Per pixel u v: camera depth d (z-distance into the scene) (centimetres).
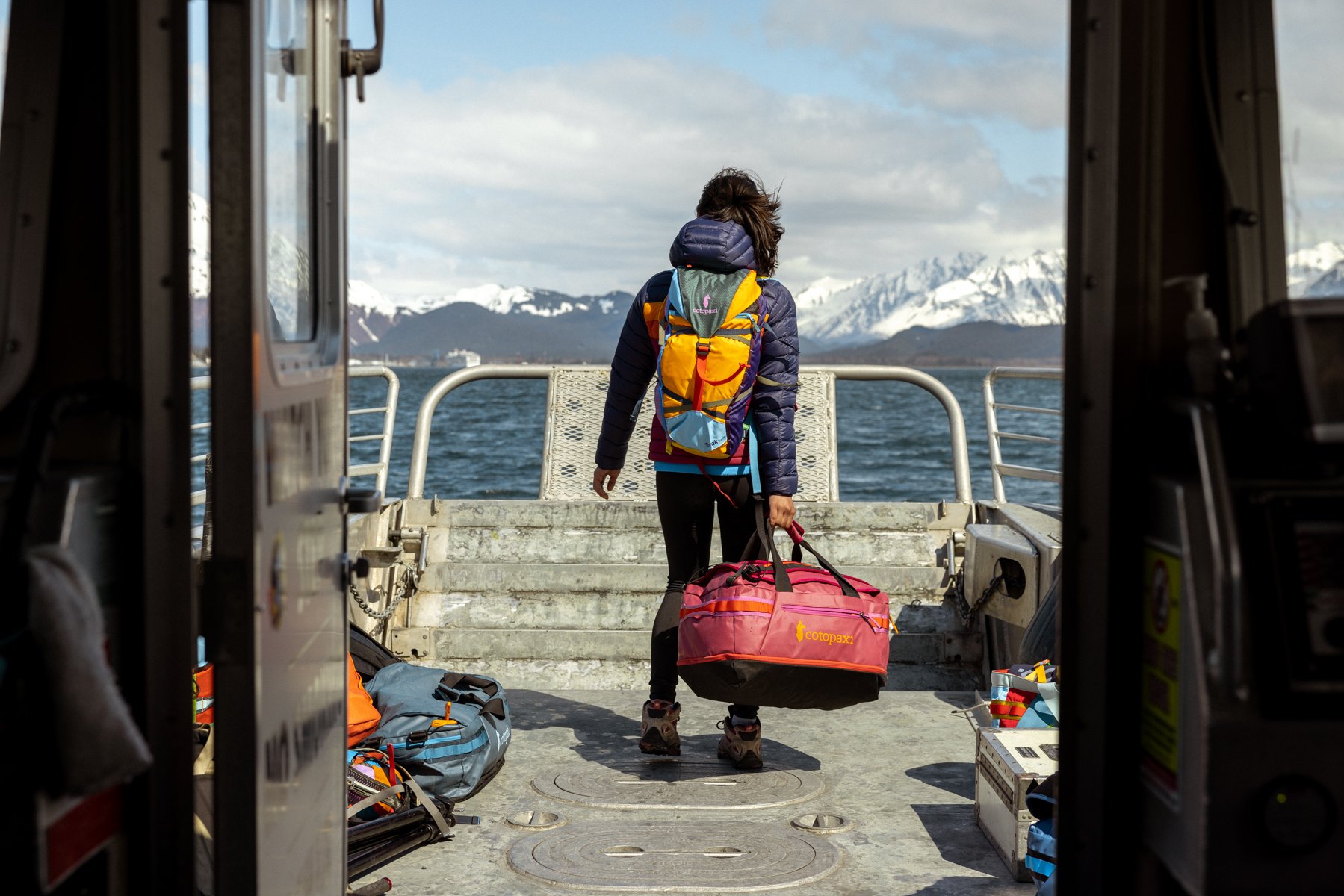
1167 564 162
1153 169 174
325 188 243
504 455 4078
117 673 164
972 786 391
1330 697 148
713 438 364
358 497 251
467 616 549
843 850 334
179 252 162
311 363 213
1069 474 173
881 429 6384
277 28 198
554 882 308
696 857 325
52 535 147
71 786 140
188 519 165
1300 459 160
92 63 171
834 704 373
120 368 167
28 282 169
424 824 338
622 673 530
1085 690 174
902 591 555
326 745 232
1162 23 173
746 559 386
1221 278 177
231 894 165
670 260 383
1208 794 147
